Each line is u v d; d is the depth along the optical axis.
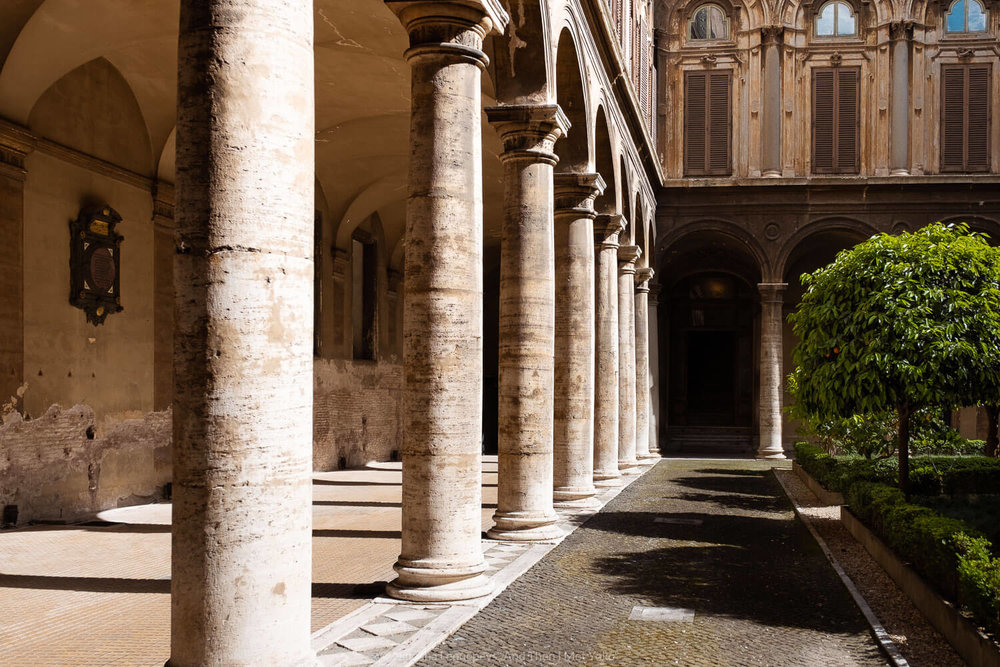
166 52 14.48
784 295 32.50
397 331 26.98
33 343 13.06
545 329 11.64
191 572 5.00
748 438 33.44
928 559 8.36
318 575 9.52
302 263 5.32
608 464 18.22
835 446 20.11
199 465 5.01
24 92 12.66
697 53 31.11
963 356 11.11
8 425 12.57
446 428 8.47
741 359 34.59
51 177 13.48
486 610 8.16
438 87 8.52
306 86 5.40
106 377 14.75
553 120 11.24
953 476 16.03
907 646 7.20
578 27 13.60
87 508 14.24
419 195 8.51
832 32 30.59
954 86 29.84
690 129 31.08
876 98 30.16
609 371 18.16
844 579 9.82
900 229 29.05
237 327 5.03
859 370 11.50
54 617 7.80
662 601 8.76
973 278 11.55
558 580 9.52
